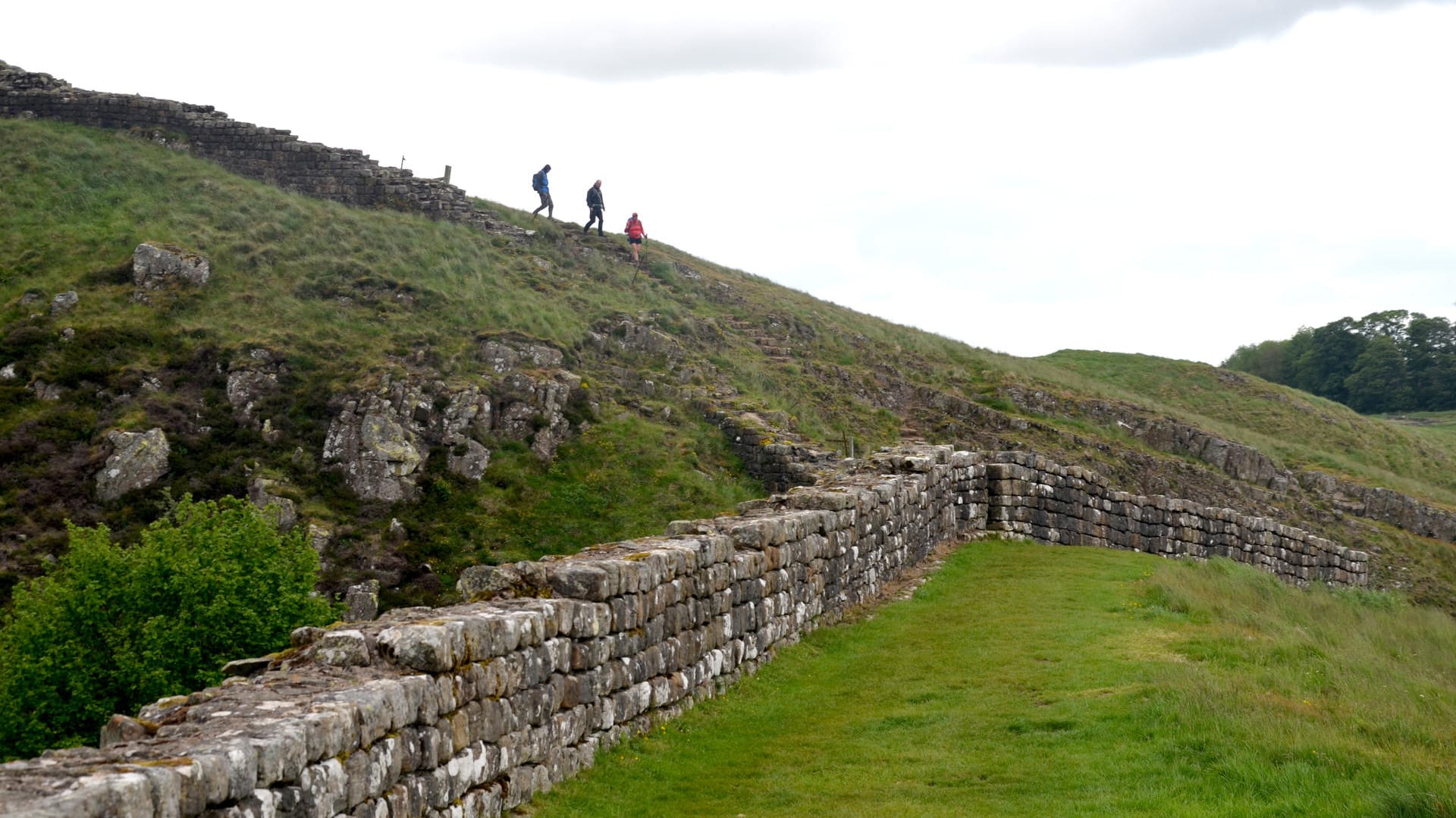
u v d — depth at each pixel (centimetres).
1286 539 3681
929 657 1700
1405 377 10256
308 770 706
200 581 1928
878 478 2458
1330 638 1934
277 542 2114
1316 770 1041
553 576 1184
